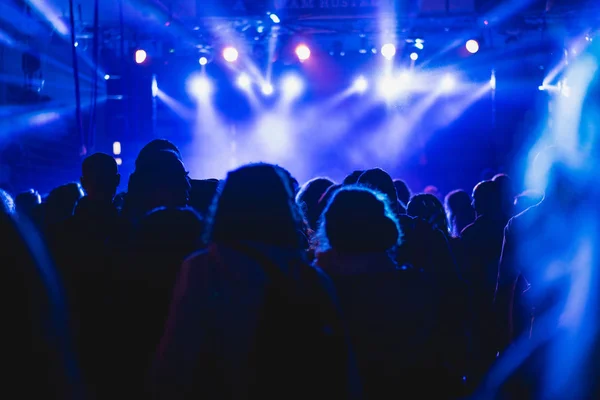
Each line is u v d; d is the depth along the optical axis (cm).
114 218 396
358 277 329
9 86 1525
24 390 198
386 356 322
